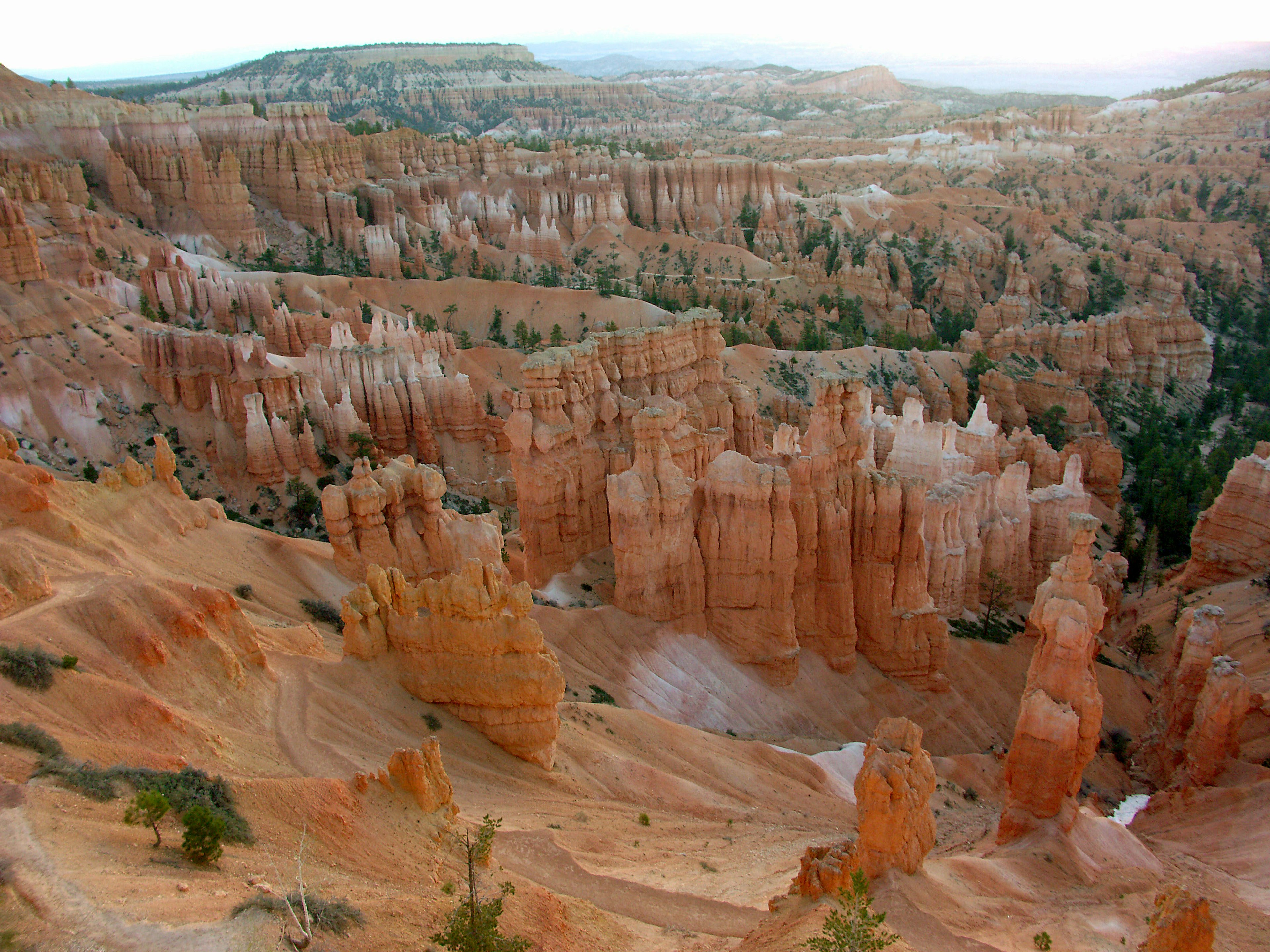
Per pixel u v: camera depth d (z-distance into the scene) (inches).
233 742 1184.2
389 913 868.0
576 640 2240.4
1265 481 3038.9
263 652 1405.0
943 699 2485.2
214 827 824.9
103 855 772.0
